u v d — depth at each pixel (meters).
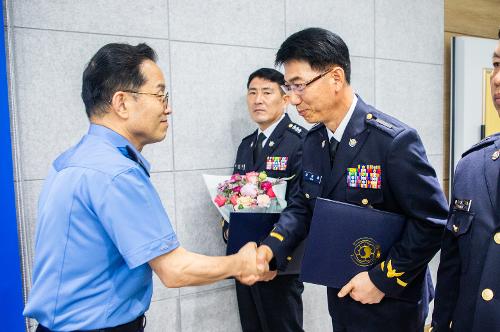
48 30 1.92
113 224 1.07
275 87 2.14
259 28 2.42
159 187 2.21
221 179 2.08
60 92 1.96
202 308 2.37
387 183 1.39
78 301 1.11
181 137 2.25
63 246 1.10
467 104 2.96
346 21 2.68
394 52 2.87
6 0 1.79
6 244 1.78
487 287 1.08
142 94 1.20
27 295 1.89
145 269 1.18
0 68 1.75
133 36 2.10
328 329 2.73
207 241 2.36
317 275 1.42
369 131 1.42
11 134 1.84
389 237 1.37
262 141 2.21
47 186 1.19
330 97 1.42
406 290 1.41
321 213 1.41
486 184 1.15
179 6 2.20
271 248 1.62
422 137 3.02
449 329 1.22
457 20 3.17
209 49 2.29
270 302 2.08
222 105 2.35
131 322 1.18
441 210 1.35
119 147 1.18
